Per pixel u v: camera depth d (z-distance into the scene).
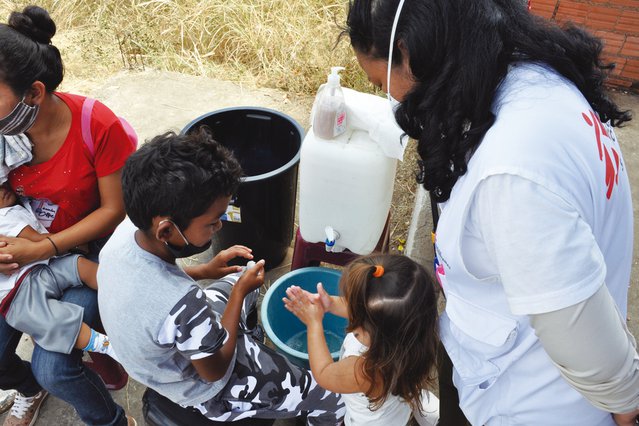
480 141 0.94
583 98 0.99
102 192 1.74
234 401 1.59
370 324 1.37
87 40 4.08
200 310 1.31
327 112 1.73
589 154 0.90
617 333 0.87
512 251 0.86
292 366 1.70
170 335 1.30
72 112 1.61
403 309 1.33
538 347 1.14
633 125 3.06
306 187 1.92
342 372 1.49
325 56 3.63
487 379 1.23
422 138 1.01
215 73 3.77
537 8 3.13
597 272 0.84
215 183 1.23
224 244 2.39
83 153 1.65
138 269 1.29
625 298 1.14
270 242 2.40
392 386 1.43
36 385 1.88
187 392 1.49
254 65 3.87
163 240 1.26
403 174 3.01
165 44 3.93
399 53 0.97
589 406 1.14
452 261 1.09
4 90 1.42
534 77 0.94
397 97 1.08
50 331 1.61
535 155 0.85
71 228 1.72
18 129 1.52
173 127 3.31
